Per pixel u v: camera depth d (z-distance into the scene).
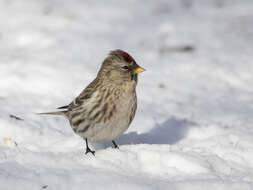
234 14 18.72
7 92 12.62
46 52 15.18
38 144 9.78
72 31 16.78
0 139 9.90
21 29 16.44
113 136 9.29
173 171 8.52
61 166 8.40
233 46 16.34
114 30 17.33
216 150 9.63
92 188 7.58
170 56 15.77
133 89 9.19
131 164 8.64
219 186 7.79
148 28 17.66
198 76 14.59
